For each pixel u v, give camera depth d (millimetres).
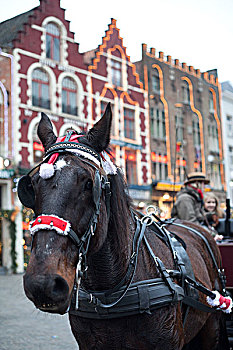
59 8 21812
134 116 25531
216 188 30609
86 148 2312
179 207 5520
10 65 19672
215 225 5945
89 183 2148
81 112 22344
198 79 30359
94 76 23250
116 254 2514
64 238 2006
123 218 2605
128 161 24641
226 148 32094
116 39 24812
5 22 22078
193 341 3883
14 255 18781
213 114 31297
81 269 2189
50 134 2516
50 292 1866
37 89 20750
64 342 6281
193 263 3434
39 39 20812
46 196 2066
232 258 4574
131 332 2600
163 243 3131
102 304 2545
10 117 19453
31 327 7414
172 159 27109
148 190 24984
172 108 27922
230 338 4488
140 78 26500
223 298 3268
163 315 2654
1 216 18484
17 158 19406
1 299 10828
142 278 2703
